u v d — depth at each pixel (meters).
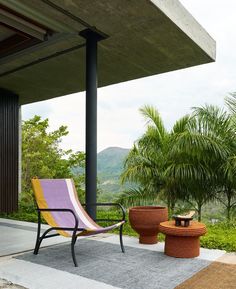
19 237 4.70
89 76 5.19
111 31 5.09
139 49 5.75
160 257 3.56
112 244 4.18
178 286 2.70
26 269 3.15
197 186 6.61
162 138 7.63
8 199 8.34
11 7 4.38
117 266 3.24
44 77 7.44
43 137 16.53
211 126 6.83
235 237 4.52
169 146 7.04
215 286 2.71
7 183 8.36
